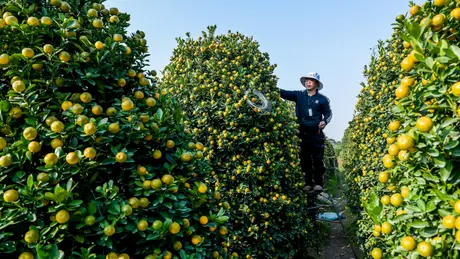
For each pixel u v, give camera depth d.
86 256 1.56
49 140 1.80
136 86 2.37
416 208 1.67
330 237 7.86
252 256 4.06
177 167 2.26
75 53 1.99
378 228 1.96
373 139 5.36
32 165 1.76
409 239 1.63
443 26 1.76
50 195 1.54
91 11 2.19
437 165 1.52
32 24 1.87
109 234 1.63
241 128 4.45
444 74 1.51
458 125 1.55
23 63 1.87
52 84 1.90
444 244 1.54
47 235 1.57
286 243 4.93
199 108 4.43
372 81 5.79
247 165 4.29
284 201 4.46
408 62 1.78
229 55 5.11
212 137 4.38
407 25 1.64
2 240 1.53
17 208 1.54
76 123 1.81
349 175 8.39
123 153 1.83
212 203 2.58
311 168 6.86
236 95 4.49
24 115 1.85
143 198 1.87
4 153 1.66
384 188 4.05
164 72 5.02
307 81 6.77
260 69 5.20
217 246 2.44
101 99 2.12
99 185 1.91
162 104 2.43
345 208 10.23
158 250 1.84
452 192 1.62
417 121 1.57
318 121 6.69
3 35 1.89
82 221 1.64
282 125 5.06
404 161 1.78
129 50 2.23
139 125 1.98
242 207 4.11
